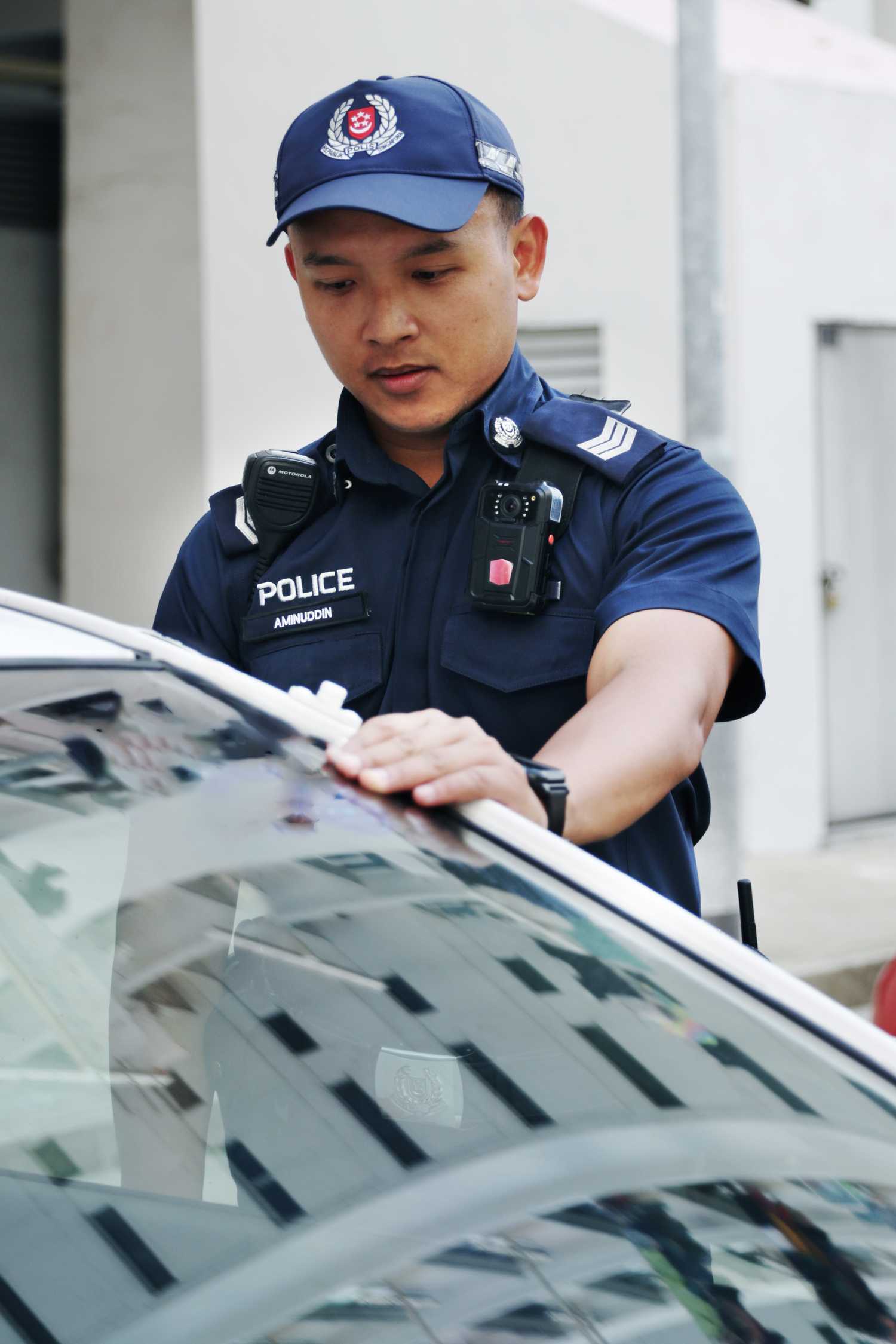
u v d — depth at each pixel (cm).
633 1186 95
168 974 105
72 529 701
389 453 163
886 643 696
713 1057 103
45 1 717
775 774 662
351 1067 102
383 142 148
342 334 154
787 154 648
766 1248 93
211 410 656
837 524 677
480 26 645
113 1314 85
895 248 677
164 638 126
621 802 125
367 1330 85
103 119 680
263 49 643
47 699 115
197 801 111
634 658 140
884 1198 97
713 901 436
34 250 768
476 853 112
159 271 672
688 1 435
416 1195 94
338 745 117
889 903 588
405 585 161
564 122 642
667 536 151
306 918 107
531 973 105
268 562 167
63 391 704
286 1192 95
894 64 702
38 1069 101
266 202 647
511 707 156
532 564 152
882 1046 107
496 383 160
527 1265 90
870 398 684
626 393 642
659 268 633
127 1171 96
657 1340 87
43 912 106
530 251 166
